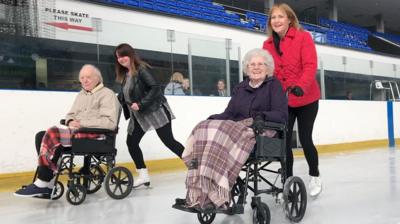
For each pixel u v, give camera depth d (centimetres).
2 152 512
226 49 777
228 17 1170
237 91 291
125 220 295
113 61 637
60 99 567
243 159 238
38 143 372
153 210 328
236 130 240
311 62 337
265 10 1398
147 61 674
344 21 1986
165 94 687
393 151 881
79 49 603
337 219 286
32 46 558
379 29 1892
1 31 534
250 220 283
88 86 378
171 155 675
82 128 348
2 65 529
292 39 346
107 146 360
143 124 406
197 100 724
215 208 228
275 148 261
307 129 350
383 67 1088
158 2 948
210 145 232
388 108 1099
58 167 347
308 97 344
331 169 576
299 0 1605
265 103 278
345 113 984
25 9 559
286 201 264
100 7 694
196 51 734
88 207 346
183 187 454
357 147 1011
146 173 436
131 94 405
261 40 977
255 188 253
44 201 379
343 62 986
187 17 845
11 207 359
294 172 554
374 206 326
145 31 674
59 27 588
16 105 527
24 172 529
